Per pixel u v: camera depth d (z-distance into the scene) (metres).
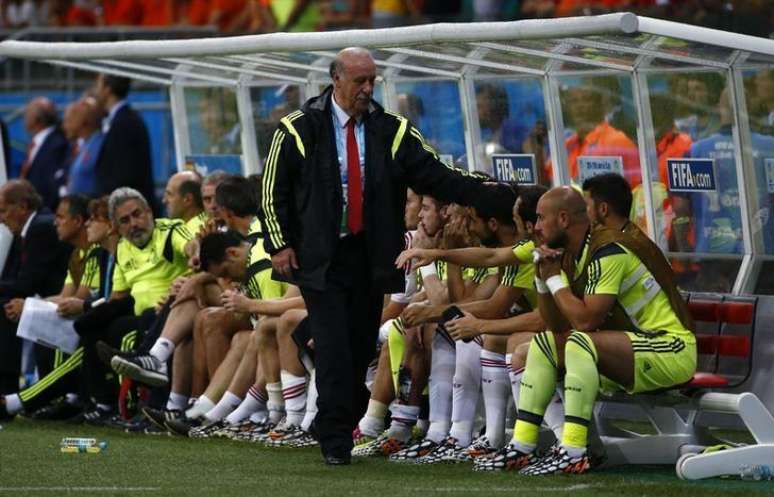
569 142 35.56
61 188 57.16
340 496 25.72
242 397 36.16
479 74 37.22
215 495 26.00
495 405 30.64
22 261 43.00
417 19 55.09
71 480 28.20
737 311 30.06
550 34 28.50
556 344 28.83
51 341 40.72
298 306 34.25
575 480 27.52
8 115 62.62
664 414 30.11
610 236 28.20
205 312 36.91
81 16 68.69
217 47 37.50
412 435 32.53
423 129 39.03
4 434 37.28
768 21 42.00
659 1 47.38
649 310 28.45
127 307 39.84
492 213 30.67
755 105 31.39
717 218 32.44
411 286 34.03
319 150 29.42
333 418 29.98
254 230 35.88
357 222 29.59
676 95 32.91
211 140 45.50
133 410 39.47
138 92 59.47
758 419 27.98
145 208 39.75
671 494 25.70
